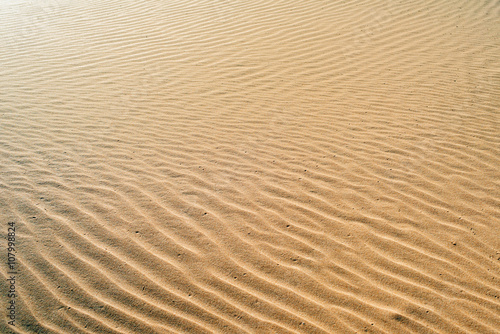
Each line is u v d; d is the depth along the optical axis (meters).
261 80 6.52
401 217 3.41
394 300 2.69
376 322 2.55
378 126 4.98
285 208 3.56
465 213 3.43
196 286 2.81
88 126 5.12
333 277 2.87
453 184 3.81
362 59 7.15
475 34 7.92
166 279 2.87
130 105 5.75
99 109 5.62
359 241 3.17
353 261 2.99
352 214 3.46
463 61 6.86
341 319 2.57
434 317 2.57
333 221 3.39
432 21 8.62
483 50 7.23
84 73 6.91
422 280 2.82
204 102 5.83
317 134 4.86
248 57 7.41
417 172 4.01
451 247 3.09
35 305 2.67
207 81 6.54
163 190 3.82
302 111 5.48
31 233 3.26
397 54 7.29
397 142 4.59
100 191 3.80
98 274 2.90
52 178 4.00
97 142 4.73
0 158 4.38
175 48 7.93
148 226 3.35
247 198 3.70
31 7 10.93
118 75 6.82
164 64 7.23
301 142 4.68
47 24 9.55
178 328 2.53
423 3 9.57
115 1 11.02
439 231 3.24
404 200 3.61
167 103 5.81
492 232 3.21
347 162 4.24
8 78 6.76
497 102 5.45
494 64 6.66
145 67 7.12
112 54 7.71
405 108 5.41
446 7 9.27
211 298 2.72
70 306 2.67
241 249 3.12
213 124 5.18
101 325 2.55
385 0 9.85
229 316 2.61
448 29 8.21
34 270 2.92
